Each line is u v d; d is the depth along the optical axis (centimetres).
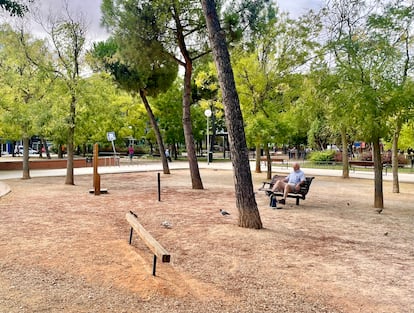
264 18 1781
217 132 5000
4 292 448
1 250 626
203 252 652
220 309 422
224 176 2322
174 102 3884
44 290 459
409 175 2420
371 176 2320
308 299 457
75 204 1162
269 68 1909
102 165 3256
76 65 1678
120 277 507
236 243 710
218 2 1553
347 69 1071
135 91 2241
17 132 1948
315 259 623
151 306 423
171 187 1672
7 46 1791
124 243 689
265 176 2281
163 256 438
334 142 4388
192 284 498
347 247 703
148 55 1628
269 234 785
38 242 685
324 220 959
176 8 1519
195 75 2420
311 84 1182
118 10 1616
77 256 600
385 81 1038
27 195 1352
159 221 915
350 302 450
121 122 3080
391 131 1124
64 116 1638
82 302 427
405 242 748
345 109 1073
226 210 1080
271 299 455
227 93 838
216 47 840
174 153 4716
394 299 462
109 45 2645
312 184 1900
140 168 2900
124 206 1138
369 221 956
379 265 597
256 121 1802
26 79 1767
